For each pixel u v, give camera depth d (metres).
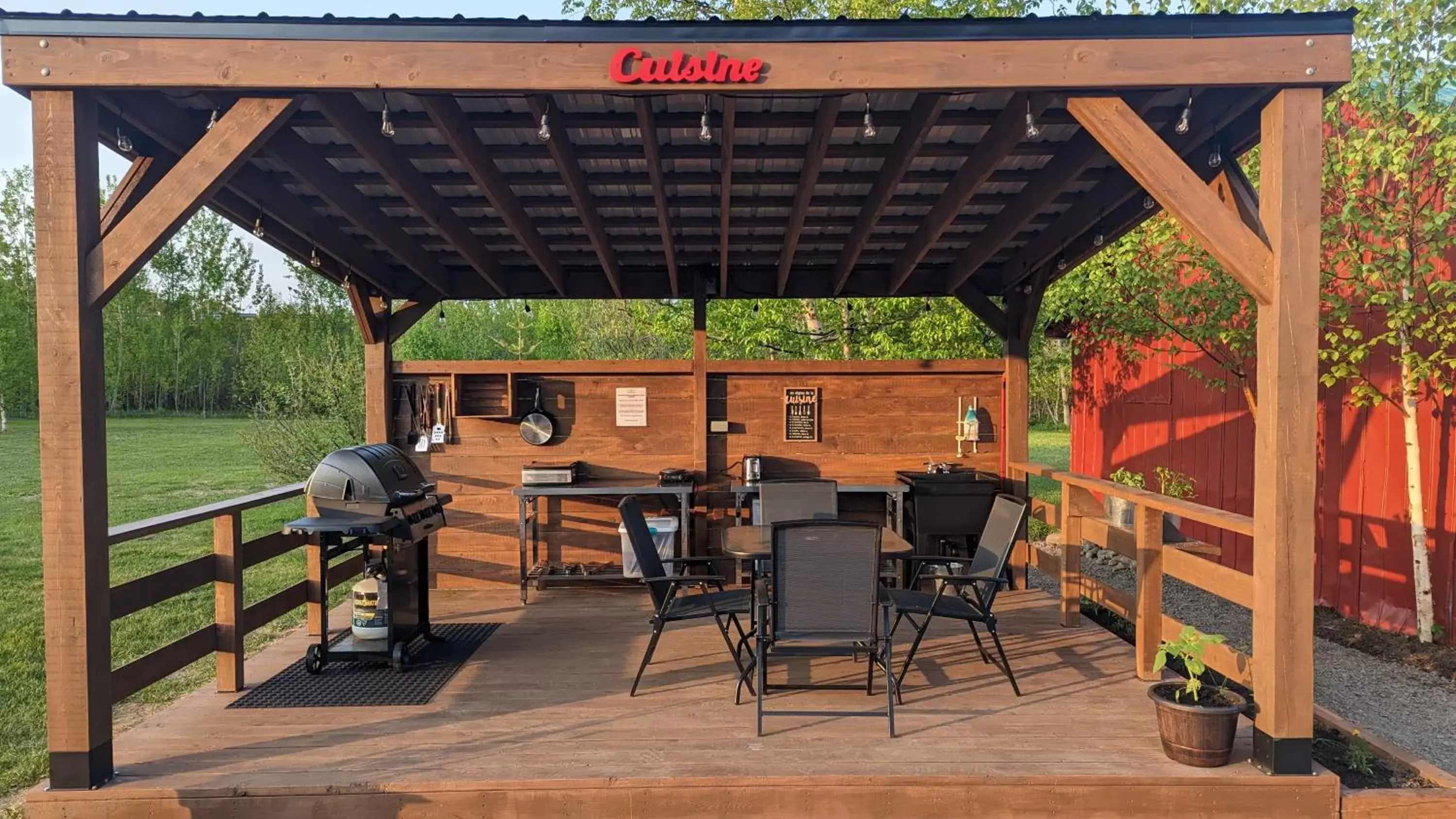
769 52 3.20
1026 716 3.89
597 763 3.36
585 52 3.18
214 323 35.91
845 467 7.16
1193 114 3.87
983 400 7.20
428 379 7.00
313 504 4.61
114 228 3.17
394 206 5.25
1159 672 4.46
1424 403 5.75
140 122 3.37
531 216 5.53
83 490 3.14
